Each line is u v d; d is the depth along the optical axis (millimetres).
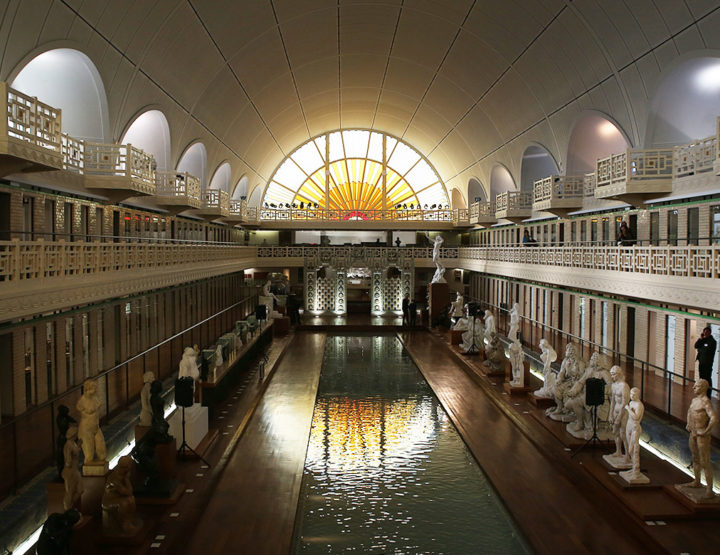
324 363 27734
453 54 30297
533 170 37625
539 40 23359
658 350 20188
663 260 16141
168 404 16594
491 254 36250
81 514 9539
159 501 11266
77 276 13617
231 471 13734
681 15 16484
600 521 11094
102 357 18125
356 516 11844
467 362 25266
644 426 15086
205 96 27328
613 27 19266
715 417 10617
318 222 49938
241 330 25484
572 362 16656
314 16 27391
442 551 10453
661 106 19922
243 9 23141
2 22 12203
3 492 10203
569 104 25406
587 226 27766
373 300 42594
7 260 10758
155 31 19062
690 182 17844
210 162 33812
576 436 14648
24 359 14156
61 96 18109
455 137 42969
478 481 13562
